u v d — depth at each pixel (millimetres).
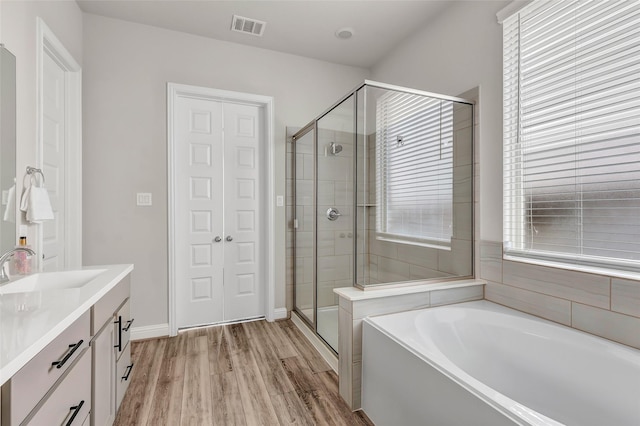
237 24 2711
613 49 1515
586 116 1628
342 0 2381
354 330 1789
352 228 2117
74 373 1119
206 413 1731
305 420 1687
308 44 3041
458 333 1831
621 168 1492
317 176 2688
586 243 1645
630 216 1465
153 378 2076
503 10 1986
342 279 2238
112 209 2609
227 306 3119
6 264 1543
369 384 1708
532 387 1590
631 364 1300
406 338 1503
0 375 657
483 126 2178
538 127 1867
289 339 2725
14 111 1583
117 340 1655
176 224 2885
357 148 2068
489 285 2141
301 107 3281
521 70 1944
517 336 1701
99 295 1306
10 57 1548
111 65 2604
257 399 1862
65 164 2367
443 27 2516
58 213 2293
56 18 2074
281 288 3223
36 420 860
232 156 3113
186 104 2934
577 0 1656
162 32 2762
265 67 3129
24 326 917
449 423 1166
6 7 1534
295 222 3213
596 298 1547
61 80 2328
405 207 2104
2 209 1501
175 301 2799
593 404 1383
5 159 1519
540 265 1810
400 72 3031
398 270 2066
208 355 2416
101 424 1398
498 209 2074
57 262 2266
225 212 3096
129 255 2664
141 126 2689
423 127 2158
